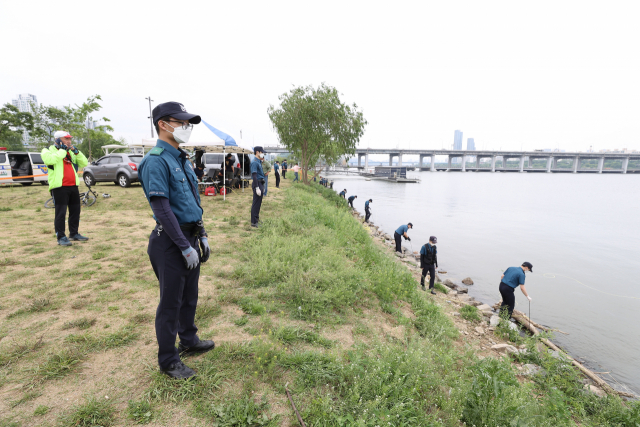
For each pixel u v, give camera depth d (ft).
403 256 43.01
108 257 16.92
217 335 10.21
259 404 7.29
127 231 22.91
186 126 7.22
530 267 24.48
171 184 7.20
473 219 90.79
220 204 36.55
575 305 31.04
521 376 14.99
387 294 17.97
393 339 13.01
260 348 8.88
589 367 20.04
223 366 8.47
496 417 8.40
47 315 10.63
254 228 25.90
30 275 14.05
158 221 7.13
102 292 12.63
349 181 302.66
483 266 44.34
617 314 28.99
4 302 11.39
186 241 7.05
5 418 6.22
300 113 83.51
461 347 16.33
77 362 8.18
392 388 8.61
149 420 6.51
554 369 15.60
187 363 8.51
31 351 8.54
